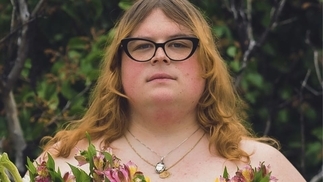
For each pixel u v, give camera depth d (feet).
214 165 10.09
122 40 9.97
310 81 18.56
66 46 16.55
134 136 10.32
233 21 17.24
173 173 10.03
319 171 18.40
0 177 8.89
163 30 9.93
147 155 10.18
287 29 18.35
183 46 9.96
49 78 15.76
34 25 15.30
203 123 10.37
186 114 10.17
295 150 18.52
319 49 18.48
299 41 18.43
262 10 17.75
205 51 10.18
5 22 16.22
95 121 10.62
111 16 16.63
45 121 15.47
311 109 18.49
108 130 10.49
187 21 10.13
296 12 18.42
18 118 15.75
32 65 16.33
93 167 9.04
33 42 16.35
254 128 18.15
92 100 11.13
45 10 16.05
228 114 10.52
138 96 9.95
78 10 16.26
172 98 9.85
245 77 16.92
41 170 9.21
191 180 9.96
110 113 10.52
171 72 9.85
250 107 17.40
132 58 9.93
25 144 15.33
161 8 10.08
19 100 15.89
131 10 10.21
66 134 10.71
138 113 10.27
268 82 18.33
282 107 18.39
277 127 18.48
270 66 18.43
